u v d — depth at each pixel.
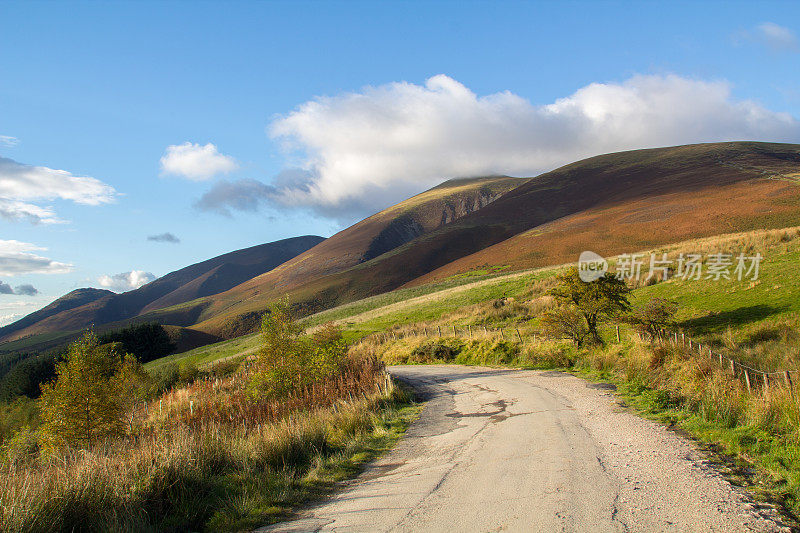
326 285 161.75
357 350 36.81
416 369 27.12
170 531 5.82
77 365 16.41
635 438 7.91
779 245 28.31
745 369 10.52
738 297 21.36
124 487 6.37
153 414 20.67
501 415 11.61
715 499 5.08
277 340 18.59
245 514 6.16
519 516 5.04
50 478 6.32
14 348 198.38
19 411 28.58
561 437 8.54
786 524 4.42
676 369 12.76
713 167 153.75
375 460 8.75
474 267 120.75
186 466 7.25
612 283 20.84
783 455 6.21
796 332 15.36
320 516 5.86
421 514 5.45
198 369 42.81
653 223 105.12
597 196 175.88
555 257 103.06
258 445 8.88
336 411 12.62
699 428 8.03
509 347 25.75
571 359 20.56
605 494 5.48
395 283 150.88
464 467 7.35
